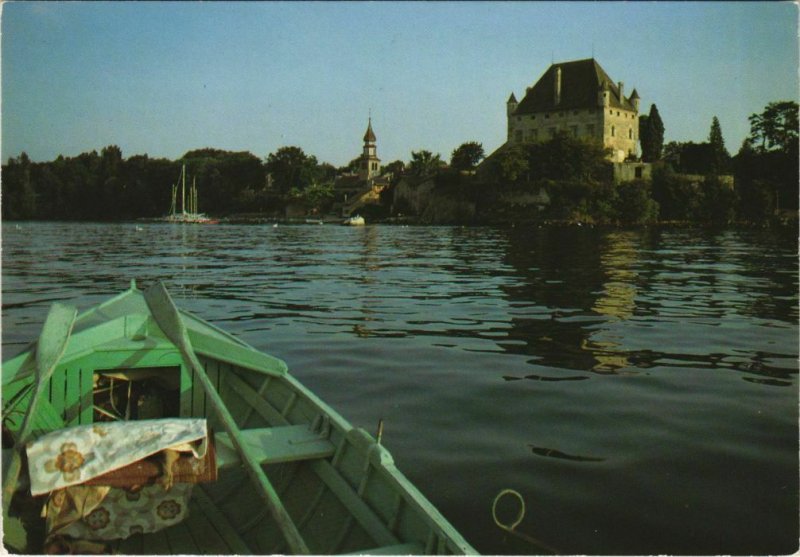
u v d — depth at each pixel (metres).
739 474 7.51
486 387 10.99
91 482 5.24
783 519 6.45
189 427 5.53
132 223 128.25
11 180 139.00
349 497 5.52
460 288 24.42
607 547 5.95
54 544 5.24
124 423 5.50
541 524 6.36
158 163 156.12
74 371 6.90
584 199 99.50
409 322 17.02
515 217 102.50
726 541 6.06
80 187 145.38
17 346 14.00
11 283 25.72
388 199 132.75
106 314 8.55
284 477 6.36
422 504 4.79
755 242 59.34
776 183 103.06
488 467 7.70
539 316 18.08
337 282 26.52
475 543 6.00
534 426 9.11
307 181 147.50
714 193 101.38
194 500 6.29
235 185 152.88
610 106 109.38
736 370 12.23
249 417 7.70
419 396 10.47
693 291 23.81
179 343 6.92
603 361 12.88
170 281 26.86
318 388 10.89
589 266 34.44
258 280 27.28
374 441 5.66
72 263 35.94
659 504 6.77
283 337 14.99
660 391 10.82
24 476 5.47
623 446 8.37
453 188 113.12
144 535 5.66
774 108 105.38
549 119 114.44
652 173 105.69
